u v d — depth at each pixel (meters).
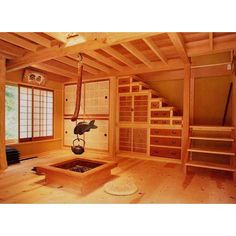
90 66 4.69
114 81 4.83
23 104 4.55
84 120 5.31
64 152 5.23
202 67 4.20
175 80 4.76
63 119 5.68
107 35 2.40
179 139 4.11
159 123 4.35
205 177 3.21
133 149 4.71
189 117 3.90
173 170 3.61
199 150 3.39
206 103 4.26
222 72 4.02
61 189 2.63
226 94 4.07
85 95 5.29
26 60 3.46
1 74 3.49
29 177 3.11
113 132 4.83
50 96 5.36
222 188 2.72
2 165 3.49
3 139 3.52
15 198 2.34
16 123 4.41
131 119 4.73
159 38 3.10
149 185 2.82
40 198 2.34
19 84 4.43
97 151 5.10
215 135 3.90
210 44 3.04
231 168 3.06
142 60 3.81
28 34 2.75
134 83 4.65
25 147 4.61
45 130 5.20
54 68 4.52
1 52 3.41
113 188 2.62
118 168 3.74
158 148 4.37
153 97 4.57
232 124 3.82
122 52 3.80
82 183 2.48
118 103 4.91
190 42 3.33
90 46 2.59
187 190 2.64
